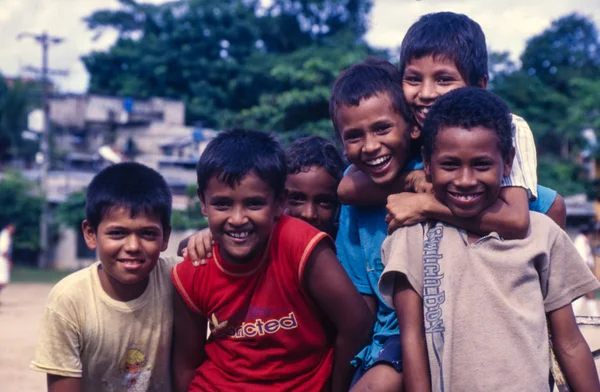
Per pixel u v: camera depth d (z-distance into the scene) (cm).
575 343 242
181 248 312
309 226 266
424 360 238
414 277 243
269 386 262
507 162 242
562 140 3036
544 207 288
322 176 316
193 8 4378
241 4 4409
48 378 273
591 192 2823
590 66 3894
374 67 282
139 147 4094
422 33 284
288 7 4397
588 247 1366
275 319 261
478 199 237
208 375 271
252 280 262
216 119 3919
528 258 235
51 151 4166
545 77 3831
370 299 282
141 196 265
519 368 227
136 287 273
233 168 250
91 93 4528
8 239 1694
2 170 3997
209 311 268
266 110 2108
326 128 1920
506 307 231
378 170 271
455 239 242
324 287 258
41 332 271
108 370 277
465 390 229
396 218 249
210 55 4334
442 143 237
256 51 4316
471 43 284
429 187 260
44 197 3447
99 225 267
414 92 281
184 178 3634
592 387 239
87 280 274
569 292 242
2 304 1588
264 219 254
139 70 4512
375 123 267
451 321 232
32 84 4916
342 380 268
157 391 283
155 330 277
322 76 2067
